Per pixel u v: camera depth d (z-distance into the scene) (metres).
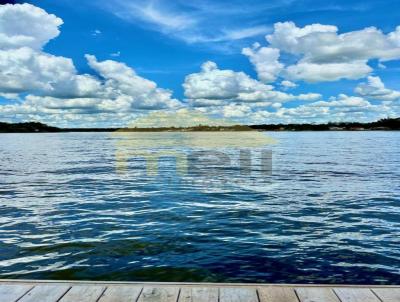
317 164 23.50
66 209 10.60
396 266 6.25
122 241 7.55
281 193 13.23
